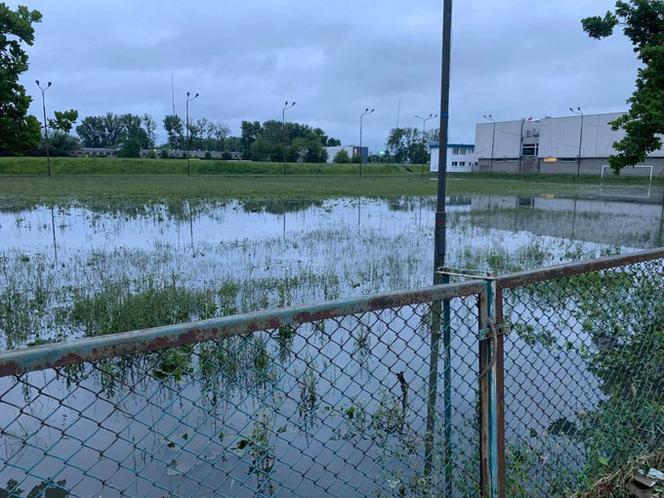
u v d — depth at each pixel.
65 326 7.58
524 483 3.23
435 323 2.80
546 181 66.38
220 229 18.95
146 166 72.56
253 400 4.14
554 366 5.43
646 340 3.85
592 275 3.83
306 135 124.44
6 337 7.13
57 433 4.58
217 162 78.62
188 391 4.94
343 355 6.09
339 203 31.28
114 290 8.95
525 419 4.41
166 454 4.27
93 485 3.90
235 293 9.26
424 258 13.28
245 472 4.07
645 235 17.94
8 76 7.75
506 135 87.56
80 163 69.00
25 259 12.28
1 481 3.90
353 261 12.86
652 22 19.31
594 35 19.70
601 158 72.56
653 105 18.80
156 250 14.04
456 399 4.41
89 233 17.61
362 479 3.80
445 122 5.64
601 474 3.22
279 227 19.66
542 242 16.27
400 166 100.38
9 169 64.38
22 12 7.75
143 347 1.54
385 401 4.42
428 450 3.19
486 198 37.06
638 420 3.69
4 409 4.95
